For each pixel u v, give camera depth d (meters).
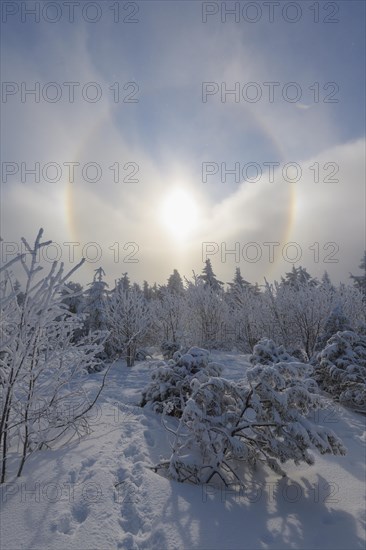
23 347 3.54
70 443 4.86
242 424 4.72
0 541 2.81
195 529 3.31
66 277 3.74
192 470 4.33
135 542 3.05
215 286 37.50
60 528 3.07
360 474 5.19
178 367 7.16
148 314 16.92
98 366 13.52
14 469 3.95
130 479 4.04
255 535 3.37
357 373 9.62
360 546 3.37
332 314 13.20
